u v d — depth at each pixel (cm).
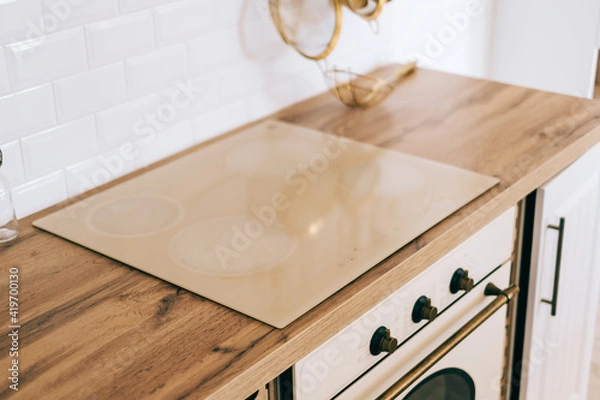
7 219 155
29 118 162
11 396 114
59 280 142
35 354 123
